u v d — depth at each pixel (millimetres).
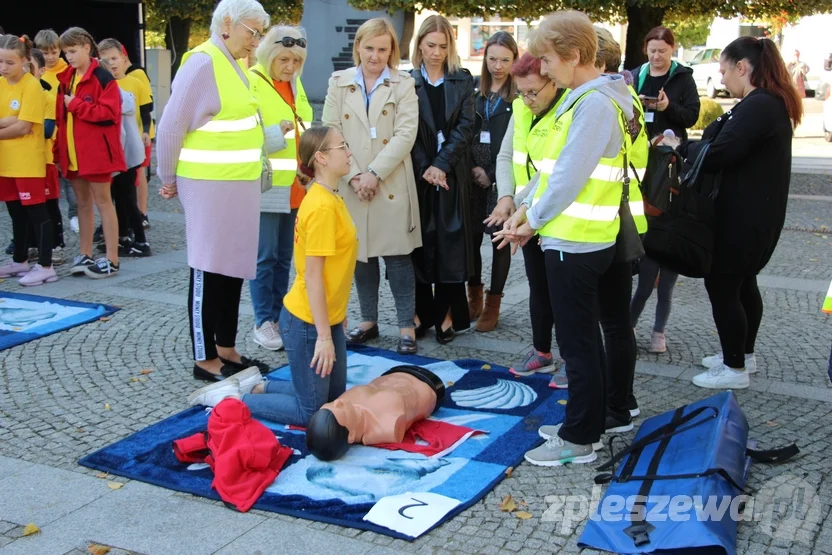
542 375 4934
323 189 3834
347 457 3842
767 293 6836
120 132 7074
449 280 5309
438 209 5289
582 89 3510
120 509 3416
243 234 4613
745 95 4477
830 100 18250
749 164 4406
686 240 4469
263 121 5180
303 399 4051
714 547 2975
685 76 6375
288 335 3984
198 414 4324
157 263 7738
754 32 29969
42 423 4273
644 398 4625
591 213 3537
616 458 3682
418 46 5328
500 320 6129
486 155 5559
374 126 5156
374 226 5184
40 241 6953
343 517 3305
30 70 7375
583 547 3113
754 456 3754
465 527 3273
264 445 3639
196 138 4496
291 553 3096
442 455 3865
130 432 4176
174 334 5727
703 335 5773
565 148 3469
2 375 4930
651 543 3014
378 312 6258
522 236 3699
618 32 28125
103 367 5086
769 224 4438
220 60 4484
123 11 15289
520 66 4004
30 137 6691
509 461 3795
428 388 4191
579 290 3609
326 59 15727
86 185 7086
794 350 5434
